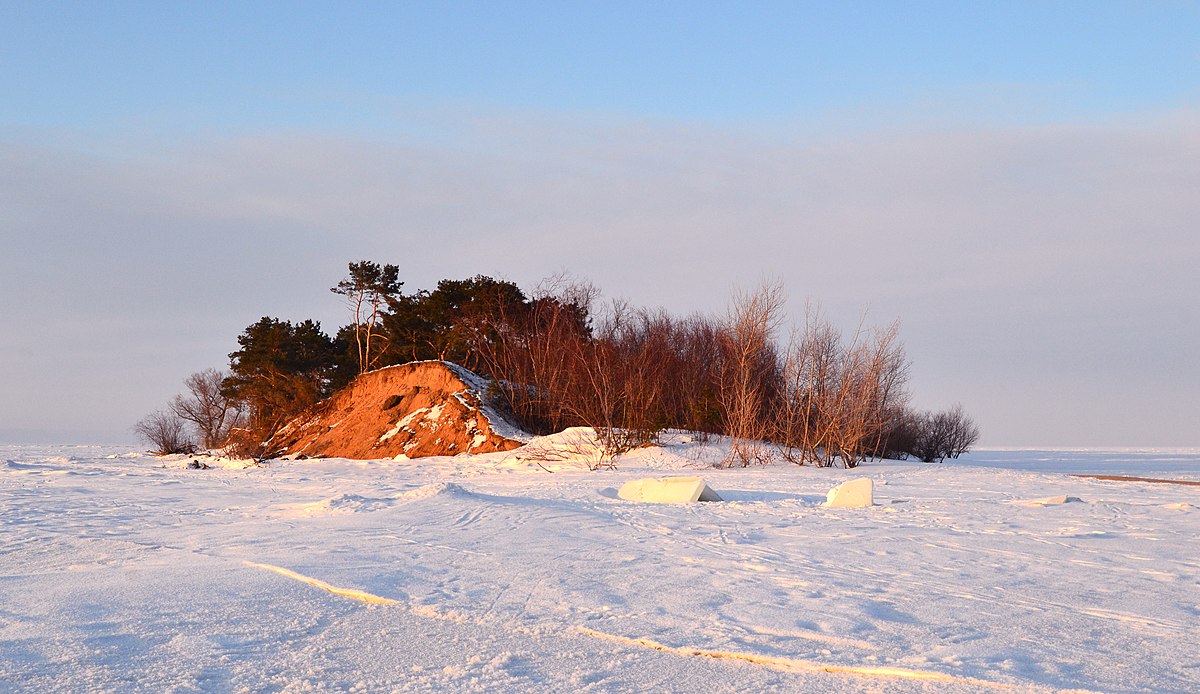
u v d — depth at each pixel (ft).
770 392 133.08
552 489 79.25
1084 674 21.44
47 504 66.59
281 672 21.89
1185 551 40.96
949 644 24.14
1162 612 28.22
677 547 41.60
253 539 43.80
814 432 115.44
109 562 38.06
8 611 28.32
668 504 61.82
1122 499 68.33
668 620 27.04
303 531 46.19
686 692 20.27
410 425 145.69
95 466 131.13
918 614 27.78
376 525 47.67
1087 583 33.06
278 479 99.30
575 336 139.64
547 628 26.23
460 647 24.29
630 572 35.01
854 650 23.58
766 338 126.82
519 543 42.14
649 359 134.00
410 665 22.54
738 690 20.39
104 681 20.93
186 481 95.81
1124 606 29.09
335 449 151.74
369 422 153.99
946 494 74.33
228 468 126.82
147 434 191.93
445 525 47.67
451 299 176.35
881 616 27.48
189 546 42.22
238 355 192.65
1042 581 33.42
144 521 54.29
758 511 57.47
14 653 23.26
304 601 29.96
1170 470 163.53
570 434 124.88
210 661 22.71
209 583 32.63
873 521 52.21
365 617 27.86
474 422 138.41
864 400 112.98
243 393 189.26
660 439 125.18
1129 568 36.40
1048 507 59.72
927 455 191.83
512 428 139.85
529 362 151.94
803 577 34.04
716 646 24.03
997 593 31.12
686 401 136.98
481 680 21.17
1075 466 185.37
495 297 160.97
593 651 23.80
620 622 26.84
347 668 22.27
